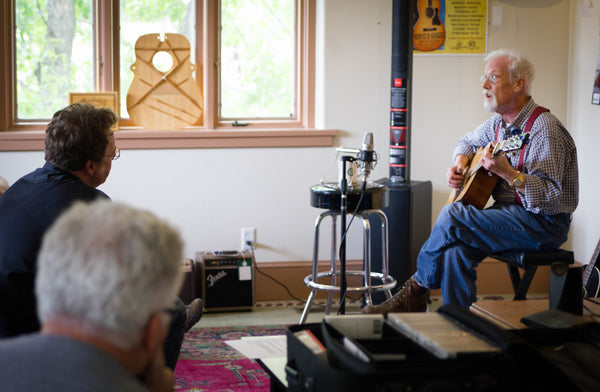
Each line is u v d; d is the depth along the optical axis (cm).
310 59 420
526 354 118
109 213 91
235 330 352
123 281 86
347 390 107
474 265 298
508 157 303
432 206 419
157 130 398
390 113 389
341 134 411
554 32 415
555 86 419
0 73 394
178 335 217
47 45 402
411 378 108
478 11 409
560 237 296
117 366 86
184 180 401
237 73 420
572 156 302
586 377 127
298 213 412
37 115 406
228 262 387
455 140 416
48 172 198
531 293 435
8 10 395
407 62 382
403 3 379
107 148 209
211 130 402
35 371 82
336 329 132
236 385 274
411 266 378
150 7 409
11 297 179
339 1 402
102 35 403
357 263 415
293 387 128
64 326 87
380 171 416
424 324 131
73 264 86
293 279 414
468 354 116
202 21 413
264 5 418
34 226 182
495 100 307
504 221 291
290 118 429
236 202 407
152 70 405
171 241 93
